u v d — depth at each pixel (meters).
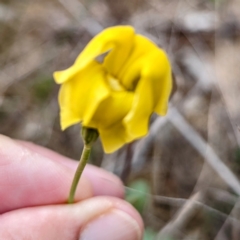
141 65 0.08
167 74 0.08
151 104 0.08
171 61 0.20
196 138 0.19
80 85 0.08
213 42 0.22
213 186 0.18
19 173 0.13
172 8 0.23
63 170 0.13
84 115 0.08
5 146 0.13
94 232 0.11
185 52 0.21
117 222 0.12
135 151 0.18
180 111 0.19
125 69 0.08
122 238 0.12
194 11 0.23
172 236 0.17
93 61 0.08
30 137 0.21
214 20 0.22
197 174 0.19
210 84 0.20
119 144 0.09
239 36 0.21
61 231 0.11
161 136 0.19
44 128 0.21
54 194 0.13
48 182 0.13
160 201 0.18
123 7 0.24
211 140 0.19
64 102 0.08
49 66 0.23
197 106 0.20
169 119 0.19
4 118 0.22
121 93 0.08
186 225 0.17
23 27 0.25
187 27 0.22
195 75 0.20
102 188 0.15
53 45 0.24
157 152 0.19
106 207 0.12
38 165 0.13
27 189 0.13
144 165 0.19
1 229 0.11
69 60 0.23
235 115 0.19
